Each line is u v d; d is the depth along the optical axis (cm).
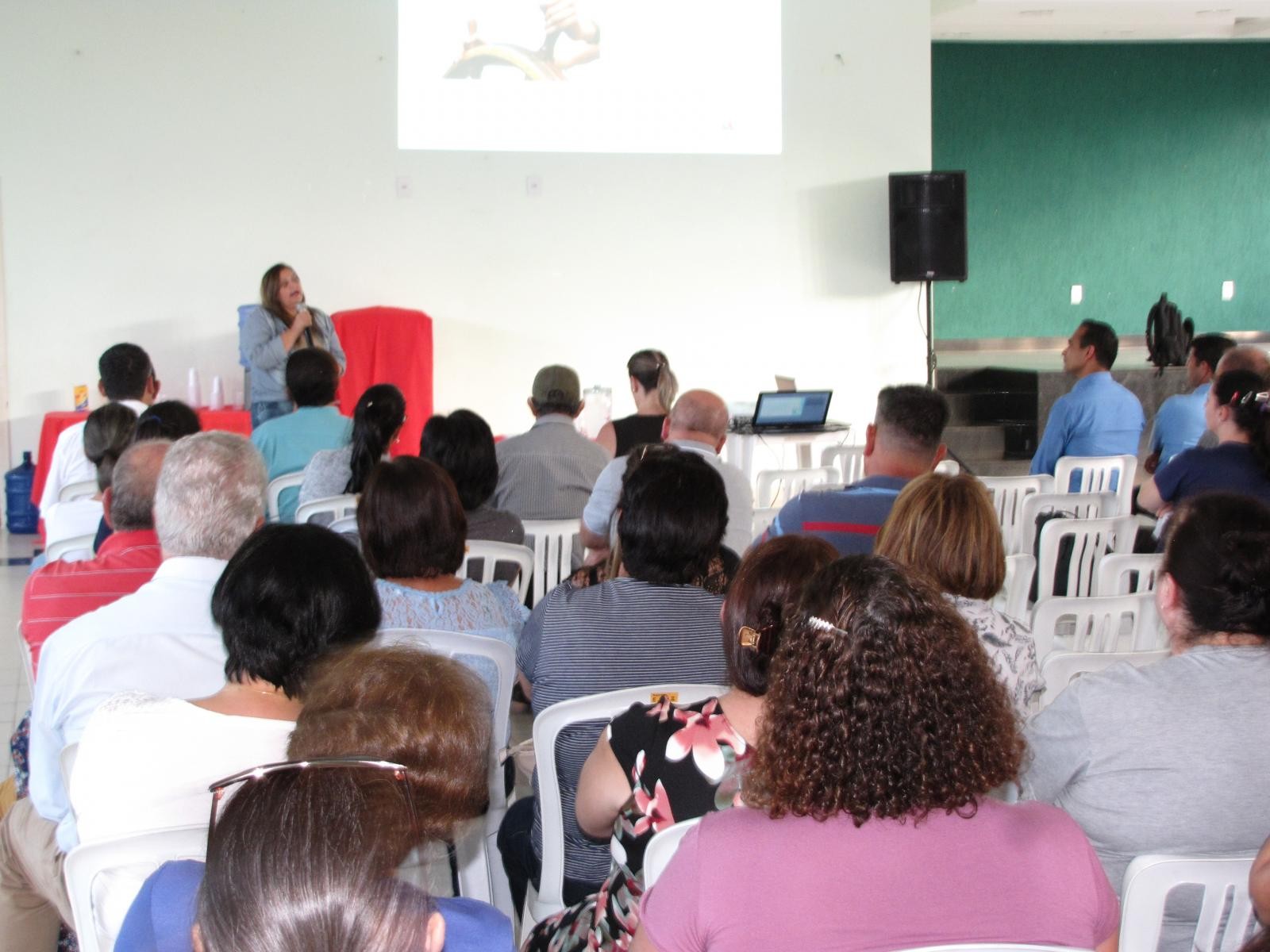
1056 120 1056
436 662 124
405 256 721
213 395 683
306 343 649
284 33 697
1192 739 158
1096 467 470
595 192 736
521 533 330
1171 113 1067
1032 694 202
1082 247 1073
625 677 206
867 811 111
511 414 744
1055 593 410
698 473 212
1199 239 1085
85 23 681
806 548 159
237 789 88
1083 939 113
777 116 749
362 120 709
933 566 206
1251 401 332
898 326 782
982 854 113
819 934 110
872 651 114
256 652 154
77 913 140
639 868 146
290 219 709
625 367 753
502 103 721
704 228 751
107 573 237
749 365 768
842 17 753
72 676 182
